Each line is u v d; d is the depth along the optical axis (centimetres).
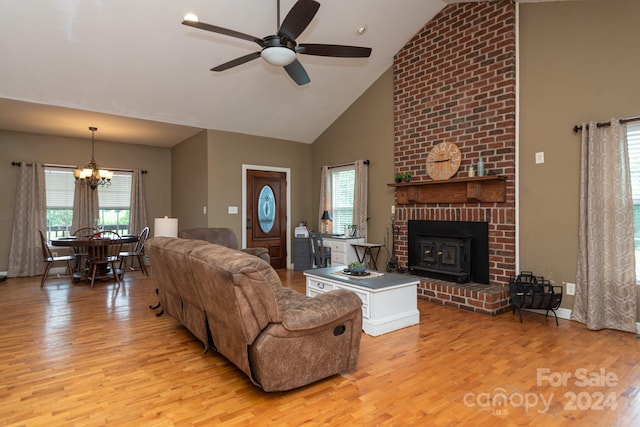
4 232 610
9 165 612
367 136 596
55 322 363
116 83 462
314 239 621
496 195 415
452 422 194
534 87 396
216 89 516
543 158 389
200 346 301
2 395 221
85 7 360
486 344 303
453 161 460
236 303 205
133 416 200
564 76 374
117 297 466
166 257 295
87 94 468
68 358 277
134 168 729
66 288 520
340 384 236
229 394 224
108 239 550
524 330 337
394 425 191
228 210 622
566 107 372
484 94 430
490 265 426
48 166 642
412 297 355
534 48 396
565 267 374
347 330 242
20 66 407
